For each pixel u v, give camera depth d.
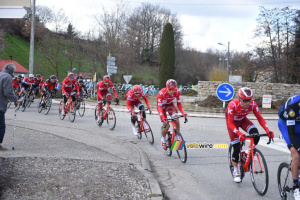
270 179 5.00
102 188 4.04
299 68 26.97
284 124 3.71
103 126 10.00
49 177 4.24
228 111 4.73
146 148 7.21
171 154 6.54
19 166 4.57
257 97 19.09
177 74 53.34
